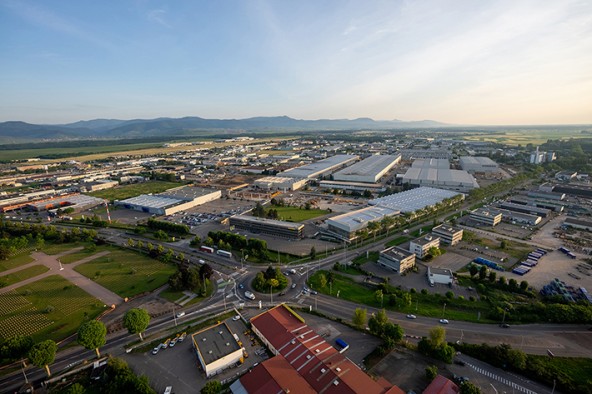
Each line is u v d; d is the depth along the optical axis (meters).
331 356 87.25
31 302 124.88
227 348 93.19
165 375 87.44
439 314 112.56
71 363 92.81
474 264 142.88
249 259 159.38
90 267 153.75
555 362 88.81
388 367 88.06
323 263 154.88
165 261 155.62
